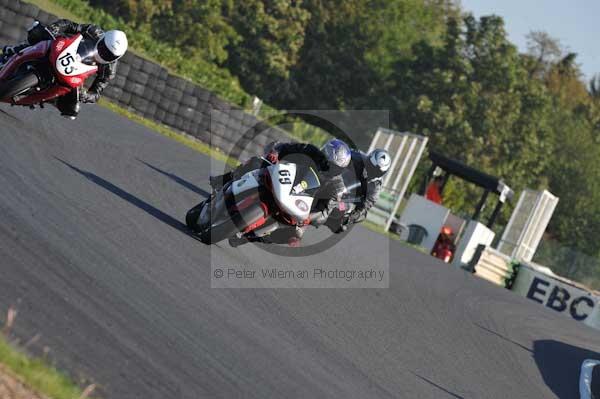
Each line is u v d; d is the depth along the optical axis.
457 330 41.94
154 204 36.50
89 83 68.00
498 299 61.22
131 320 21.69
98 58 36.00
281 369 24.03
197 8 185.00
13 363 15.75
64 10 100.69
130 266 26.16
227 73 184.88
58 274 22.19
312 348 27.94
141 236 30.17
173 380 19.38
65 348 18.16
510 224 100.50
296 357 25.95
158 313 23.31
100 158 40.78
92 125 51.06
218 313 26.28
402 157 89.44
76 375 17.19
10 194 27.17
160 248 29.95
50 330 18.61
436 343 37.28
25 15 65.81
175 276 27.67
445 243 92.06
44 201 28.27
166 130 72.06
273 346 25.84
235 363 22.61
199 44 186.00
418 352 34.41
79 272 23.16
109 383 17.61
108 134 50.59
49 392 15.53
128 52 70.81
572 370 44.75
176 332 22.58
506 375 37.31
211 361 21.83
